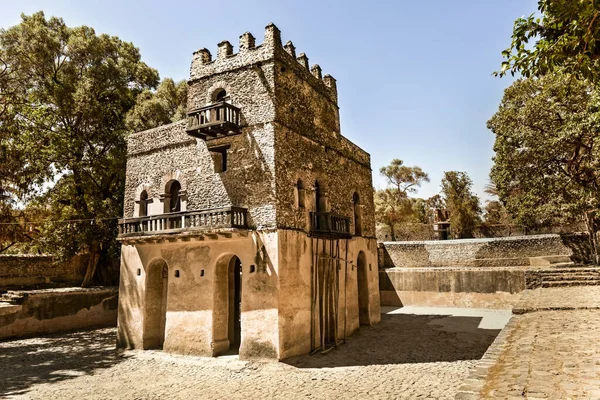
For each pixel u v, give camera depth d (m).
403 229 41.12
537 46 6.54
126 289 17.81
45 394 11.32
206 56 17.83
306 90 18.06
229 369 13.26
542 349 7.23
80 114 24.05
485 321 21.34
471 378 5.95
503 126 23.45
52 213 24.34
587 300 12.72
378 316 22.31
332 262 17.88
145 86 29.44
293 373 12.68
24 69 23.12
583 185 21.50
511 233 38.16
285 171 15.58
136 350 16.66
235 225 14.40
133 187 19.17
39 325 20.97
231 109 15.92
